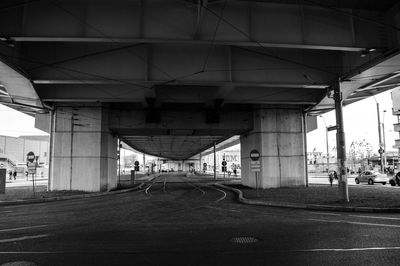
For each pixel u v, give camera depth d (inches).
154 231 411.2
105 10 630.5
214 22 644.7
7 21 609.9
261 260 272.1
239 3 657.0
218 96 987.3
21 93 944.3
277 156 1200.8
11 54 708.7
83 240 358.3
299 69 852.0
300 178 1208.8
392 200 685.9
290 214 567.5
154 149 3149.6
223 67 819.4
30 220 523.8
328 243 329.1
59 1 622.8
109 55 805.9
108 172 1204.5
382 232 382.0
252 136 1249.4
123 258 282.5
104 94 1016.9
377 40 693.3
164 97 1017.5
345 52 834.8
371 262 261.6
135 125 1205.1
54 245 334.3
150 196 1022.4
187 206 723.4
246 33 651.5
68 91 1021.8
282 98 1074.1
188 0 614.9
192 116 1222.9
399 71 790.5
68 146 1158.3
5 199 861.8
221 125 1233.4
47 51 789.9
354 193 864.3
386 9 691.4
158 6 639.1
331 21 687.1
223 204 764.0
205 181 2111.2
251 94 1057.5
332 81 858.1
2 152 3873.0
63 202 853.2
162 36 633.0
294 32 669.3
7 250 313.9
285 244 328.2
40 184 1790.1
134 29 630.5
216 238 362.3
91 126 1161.4
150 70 804.0
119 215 579.5
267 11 666.2
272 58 841.5
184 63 810.2
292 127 1226.6
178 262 269.0
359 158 3772.1
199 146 2738.7
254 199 807.1
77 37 618.8
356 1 656.4
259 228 423.2
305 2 660.1
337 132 770.2
